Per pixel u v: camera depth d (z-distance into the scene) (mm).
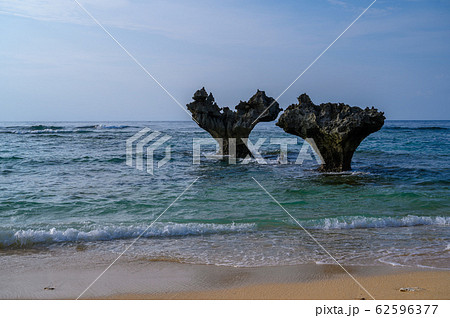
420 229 11414
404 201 15023
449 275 7898
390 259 8875
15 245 10008
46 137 43469
